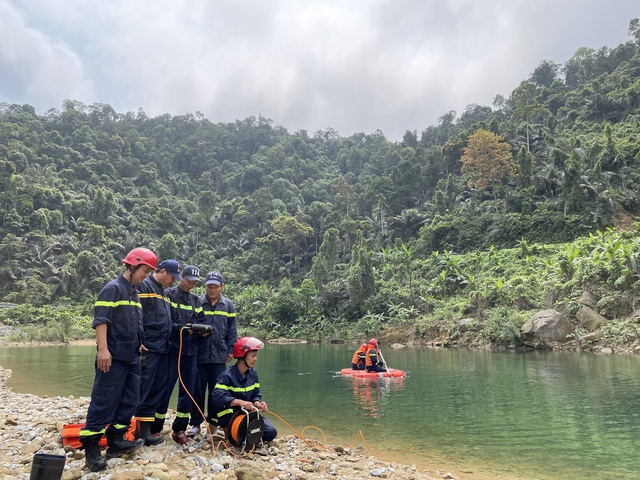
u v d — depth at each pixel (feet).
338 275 197.77
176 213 319.47
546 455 21.89
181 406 18.29
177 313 18.42
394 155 359.25
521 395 38.27
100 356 14.66
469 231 183.32
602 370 53.57
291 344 138.41
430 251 190.49
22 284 204.95
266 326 164.96
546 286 106.42
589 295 95.40
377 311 145.28
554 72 352.28
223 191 391.65
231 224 298.97
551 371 53.93
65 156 328.70
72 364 69.26
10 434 20.27
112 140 376.48
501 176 204.64
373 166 359.66
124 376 15.46
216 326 19.38
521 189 191.01
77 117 398.83
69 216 267.39
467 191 227.20
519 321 95.20
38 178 276.00
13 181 249.14
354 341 135.74
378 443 24.34
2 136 326.24
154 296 17.34
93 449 14.85
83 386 46.03
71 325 147.84
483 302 112.06
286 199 348.79
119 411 15.81
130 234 274.16
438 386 44.24
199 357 18.99
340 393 40.98
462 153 255.09
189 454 17.20
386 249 199.41
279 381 49.78
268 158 402.11
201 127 474.49
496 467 20.21
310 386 45.65
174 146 431.43
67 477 13.94
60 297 209.56
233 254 275.80
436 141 345.10
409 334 120.78
